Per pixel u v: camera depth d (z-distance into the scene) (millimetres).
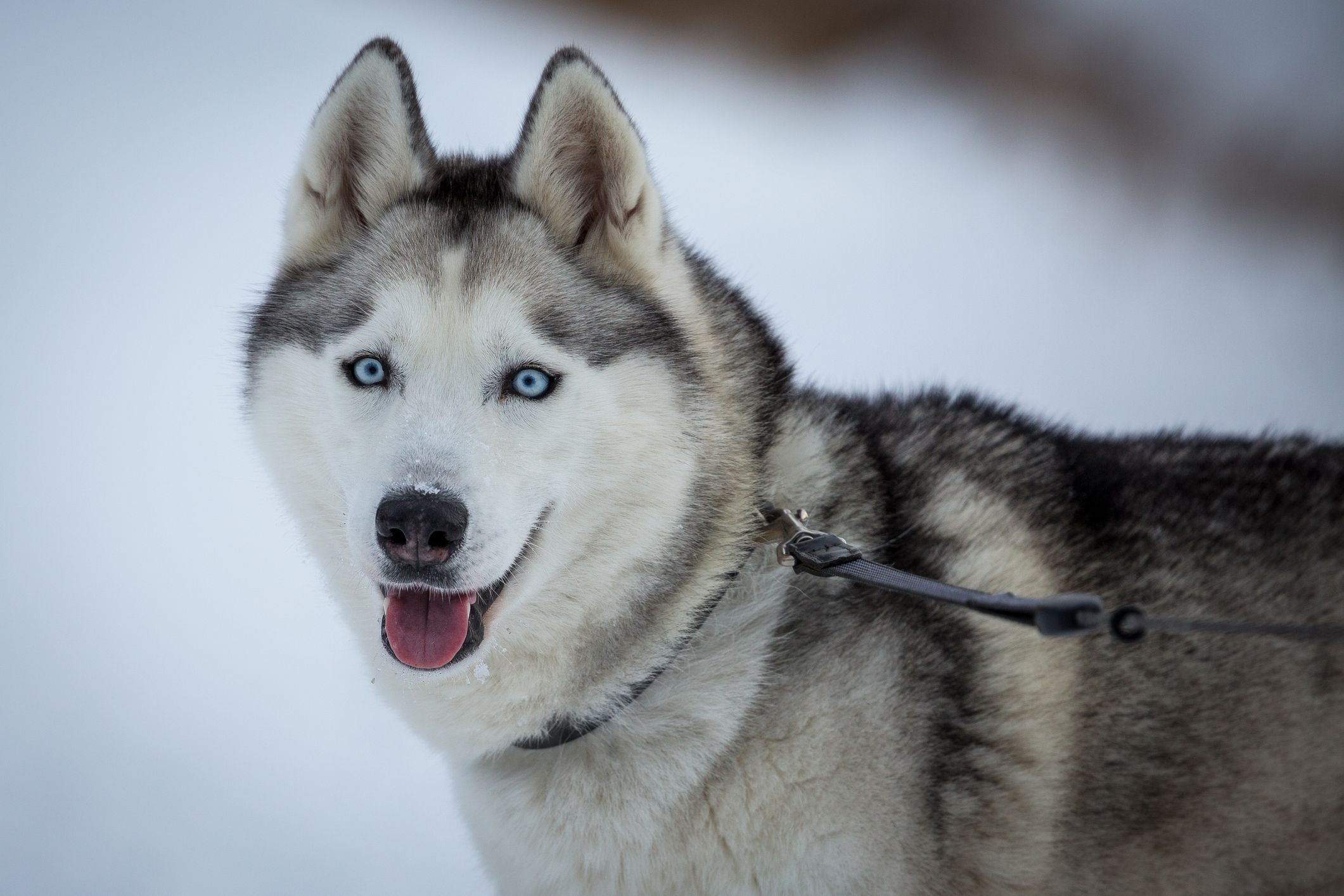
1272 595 4012
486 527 3266
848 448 3926
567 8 16281
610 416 3527
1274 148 13508
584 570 3553
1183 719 3801
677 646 3592
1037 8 15016
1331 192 12844
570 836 3574
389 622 3400
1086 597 2844
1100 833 3764
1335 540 4160
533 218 3697
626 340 3596
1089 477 4168
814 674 3484
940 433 4156
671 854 3523
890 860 3451
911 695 3500
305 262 3840
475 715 3566
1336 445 4586
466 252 3562
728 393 3723
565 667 3553
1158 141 13805
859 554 3416
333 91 3764
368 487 3305
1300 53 14648
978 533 3871
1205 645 3871
